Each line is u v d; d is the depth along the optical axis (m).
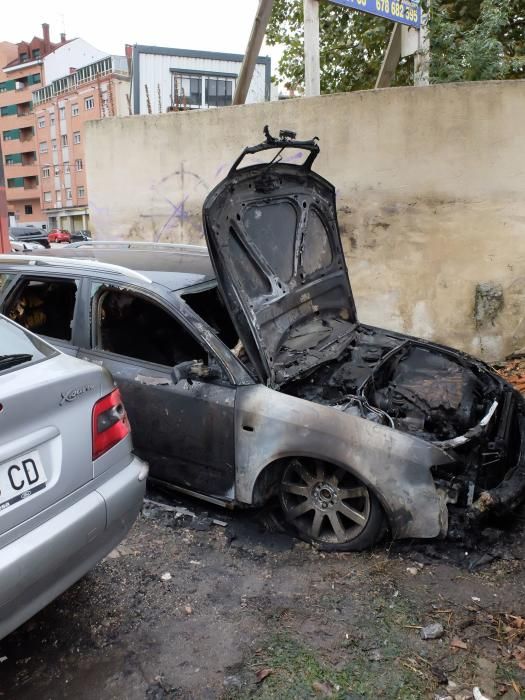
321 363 3.58
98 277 3.72
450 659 2.40
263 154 6.19
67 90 62.28
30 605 2.04
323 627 2.60
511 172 5.54
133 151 6.80
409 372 3.93
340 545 3.15
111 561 3.09
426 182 5.73
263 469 3.21
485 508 2.99
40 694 2.27
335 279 4.33
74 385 2.27
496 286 5.77
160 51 16.53
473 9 7.95
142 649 2.49
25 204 74.75
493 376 4.02
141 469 2.59
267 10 6.29
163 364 3.77
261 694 2.24
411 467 2.89
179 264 4.24
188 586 2.90
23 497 2.01
